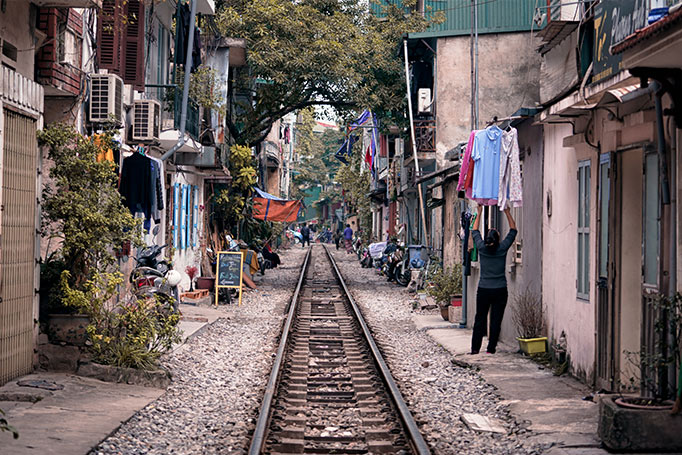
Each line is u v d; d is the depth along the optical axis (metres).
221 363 12.49
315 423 8.80
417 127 26.11
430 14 27.05
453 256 20.39
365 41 27.84
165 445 7.60
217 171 24.66
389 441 8.03
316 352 14.18
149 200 13.42
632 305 9.34
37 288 10.07
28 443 7.00
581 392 9.76
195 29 20.97
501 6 25.66
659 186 7.89
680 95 7.35
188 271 21.92
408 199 36.25
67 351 10.13
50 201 10.32
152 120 15.18
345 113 30.20
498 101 25.27
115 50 13.12
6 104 9.02
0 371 9.02
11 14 9.55
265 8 25.98
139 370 10.20
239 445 7.69
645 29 6.74
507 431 8.21
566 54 11.66
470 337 15.20
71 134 10.27
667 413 7.09
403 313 20.12
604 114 9.62
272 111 29.69
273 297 23.86
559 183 11.49
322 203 99.50
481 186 12.20
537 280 12.63
